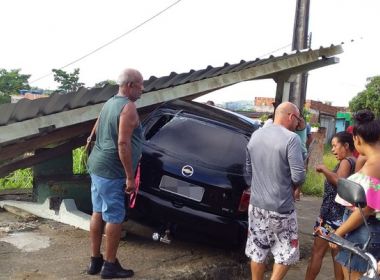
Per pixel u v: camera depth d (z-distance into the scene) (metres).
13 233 5.59
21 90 37.12
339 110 41.25
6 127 5.06
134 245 5.46
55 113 5.29
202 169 5.10
